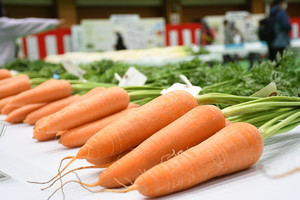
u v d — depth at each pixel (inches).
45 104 41.9
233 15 177.0
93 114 32.7
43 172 27.7
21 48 163.9
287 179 23.6
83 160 29.6
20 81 46.8
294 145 29.2
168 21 313.9
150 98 41.8
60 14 271.0
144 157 25.1
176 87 34.7
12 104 39.6
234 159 24.6
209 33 178.1
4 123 28.4
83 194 24.2
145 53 124.3
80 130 32.2
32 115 40.4
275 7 131.9
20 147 33.8
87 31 154.4
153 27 158.4
